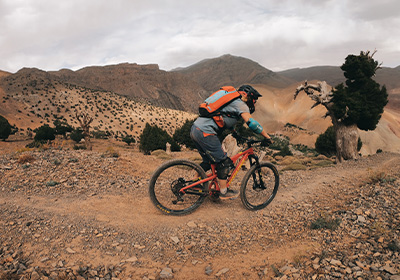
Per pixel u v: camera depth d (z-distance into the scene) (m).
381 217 3.65
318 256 2.90
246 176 4.44
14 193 4.89
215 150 3.96
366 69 17.19
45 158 7.12
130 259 3.08
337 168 10.21
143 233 3.69
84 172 6.36
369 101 17.22
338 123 18.58
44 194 4.93
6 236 3.37
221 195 4.29
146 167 8.72
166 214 4.25
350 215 3.88
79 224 3.81
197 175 4.29
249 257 3.13
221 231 3.83
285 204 4.93
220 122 3.82
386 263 2.51
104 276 2.75
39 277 2.63
